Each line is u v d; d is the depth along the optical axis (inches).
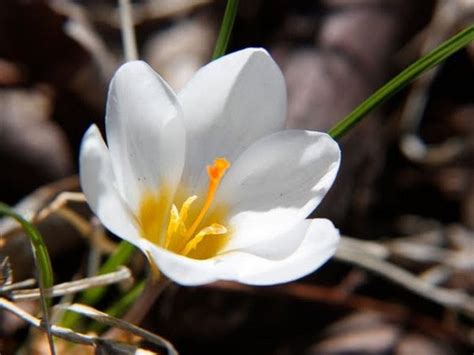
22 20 17.2
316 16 17.9
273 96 12.6
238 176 12.7
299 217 12.3
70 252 15.8
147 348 15.4
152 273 12.7
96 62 17.3
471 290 16.7
